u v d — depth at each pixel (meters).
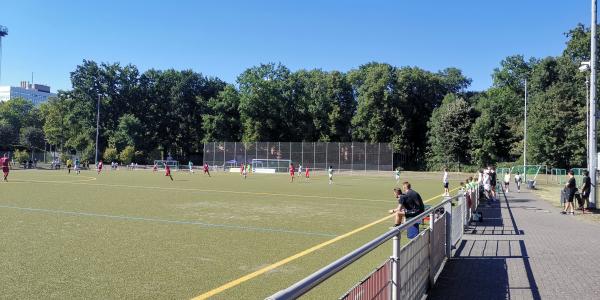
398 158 91.69
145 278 7.85
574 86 67.69
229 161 77.88
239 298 6.83
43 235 12.02
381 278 4.81
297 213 18.09
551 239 12.75
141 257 9.52
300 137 96.38
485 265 9.48
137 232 12.75
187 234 12.55
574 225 15.70
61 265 8.70
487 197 24.12
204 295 6.95
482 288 7.75
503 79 89.94
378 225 14.92
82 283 7.50
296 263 9.20
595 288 7.76
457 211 12.09
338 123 95.69
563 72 70.25
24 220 14.81
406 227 5.69
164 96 101.81
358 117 92.81
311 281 3.00
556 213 19.45
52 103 114.81
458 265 9.48
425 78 99.44
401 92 93.12
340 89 97.12
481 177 25.19
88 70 94.25
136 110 98.25
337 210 19.39
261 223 15.05
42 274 8.03
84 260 9.16
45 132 104.75
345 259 3.62
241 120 95.75
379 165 71.00
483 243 12.09
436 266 8.45
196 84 104.88
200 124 101.19
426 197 27.81
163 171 68.19
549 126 67.00
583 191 19.78
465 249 11.24
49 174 51.31
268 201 23.14
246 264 9.04
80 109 93.69
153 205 20.11
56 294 6.89
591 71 21.11
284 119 95.50
